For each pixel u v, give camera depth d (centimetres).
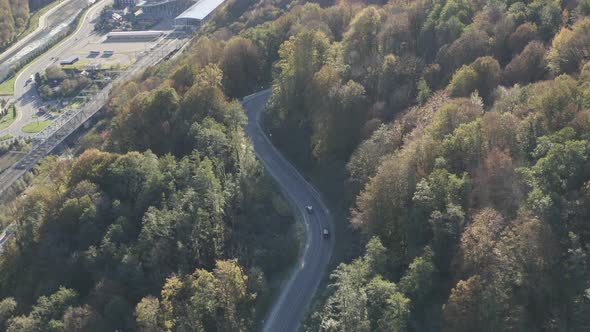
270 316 18125
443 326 13812
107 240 18775
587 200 13600
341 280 16300
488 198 15188
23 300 18738
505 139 16550
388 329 14038
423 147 17550
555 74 19588
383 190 17375
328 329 15462
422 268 14562
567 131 15225
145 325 16362
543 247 13188
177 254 18525
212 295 17188
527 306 13112
